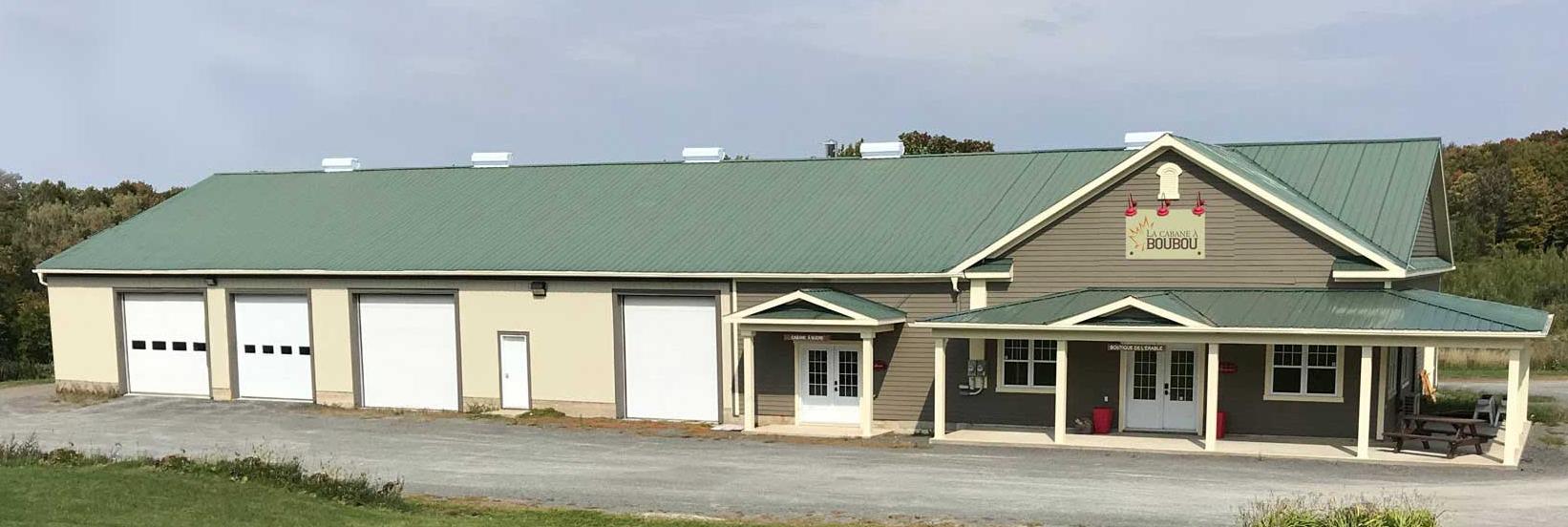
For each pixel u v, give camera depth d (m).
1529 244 74.56
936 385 24.34
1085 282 25.06
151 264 33.06
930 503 18.30
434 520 16.20
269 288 31.77
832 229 28.55
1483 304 23.59
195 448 24.75
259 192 37.28
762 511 17.98
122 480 16.61
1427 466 20.73
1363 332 21.06
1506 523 16.12
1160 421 24.69
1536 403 29.61
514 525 16.34
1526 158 90.31
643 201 32.00
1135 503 17.95
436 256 30.53
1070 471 20.84
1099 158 29.75
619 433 26.33
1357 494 18.31
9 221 60.91
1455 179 82.81
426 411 30.16
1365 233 24.28
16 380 40.50
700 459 22.81
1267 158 28.05
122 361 33.78
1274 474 20.19
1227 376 24.25
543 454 23.59
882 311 25.69
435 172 36.53
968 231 27.31
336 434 26.50
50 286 34.41
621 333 28.58
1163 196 24.47
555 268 28.81
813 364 27.19
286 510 15.78
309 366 31.70
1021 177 29.59
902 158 32.09
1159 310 22.31
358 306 31.09
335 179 37.34
